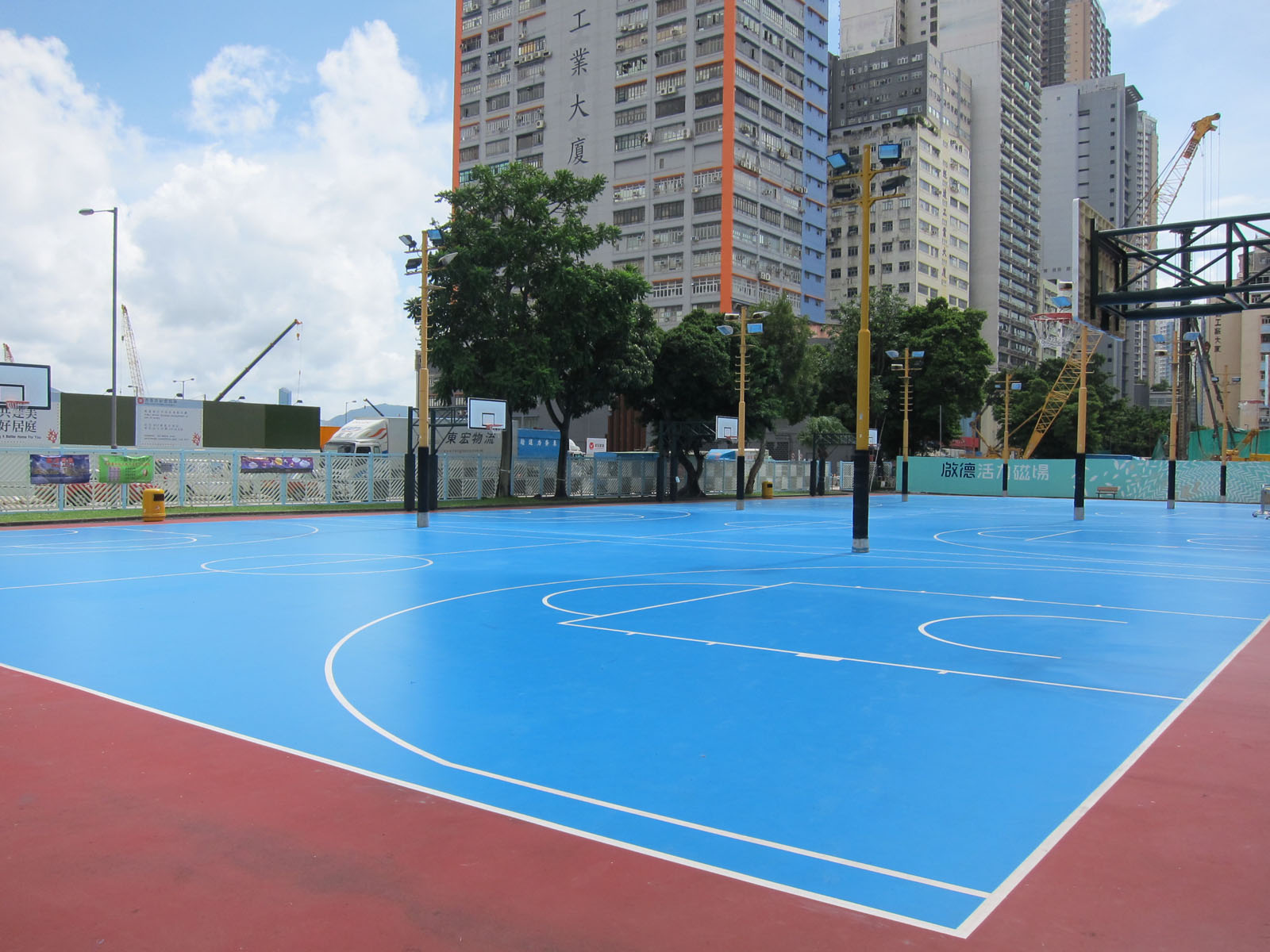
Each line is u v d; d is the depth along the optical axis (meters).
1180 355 67.12
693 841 4.38
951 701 7.07
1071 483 56.31
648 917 3.65
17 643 9.10
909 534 25.78
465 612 11.18
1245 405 75.38
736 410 45.78
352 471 36.03
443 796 4.97
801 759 5.62
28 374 30.50
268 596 12.43
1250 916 3.67
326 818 4.66
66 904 3.78
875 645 9.33
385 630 9.95
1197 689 7.50
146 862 4.16
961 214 112.44
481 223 36.16
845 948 3.41
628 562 17.09
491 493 40.84
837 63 112.38
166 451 30.59
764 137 79.56
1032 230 134.50
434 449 33.84
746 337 44.81
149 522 26.75
